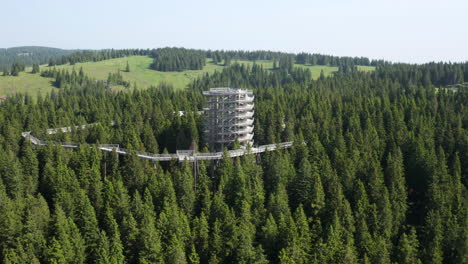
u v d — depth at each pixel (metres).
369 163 139.00
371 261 104.06
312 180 126.88
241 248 102.56
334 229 107.00
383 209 116.31
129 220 106.62
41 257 100.88
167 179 121.56
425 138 161.00
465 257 105.06
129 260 104.75
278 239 107.19
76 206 115.38
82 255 101.25
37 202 112.69
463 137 160.50
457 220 115.75
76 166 135.75
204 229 108.25
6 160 133.00
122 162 146.12
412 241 107.62
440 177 131.88
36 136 168.38
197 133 171.00
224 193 125.00
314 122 185.00
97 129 172.12
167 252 101.31
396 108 190.88
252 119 183.62
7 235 103.88
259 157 154.00
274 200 119.06
